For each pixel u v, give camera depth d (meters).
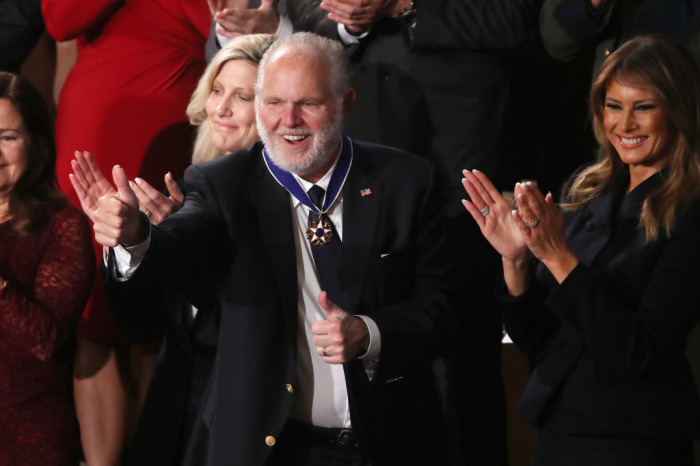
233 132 12.29
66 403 11.45
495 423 13.12
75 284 11.23
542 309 9.97
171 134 14.66
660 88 9.39
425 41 12.77
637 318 9.01
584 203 10.07
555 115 14.60
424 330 9.59
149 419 10.74
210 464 9.31
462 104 12.85
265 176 9.98
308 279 9.80
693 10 12.92
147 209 11.05
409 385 10.02
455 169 12.86
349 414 9.69
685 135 9.34
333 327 8.96
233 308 9.59
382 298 9.75
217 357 9.60
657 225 9.23
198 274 9.95
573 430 9.27
